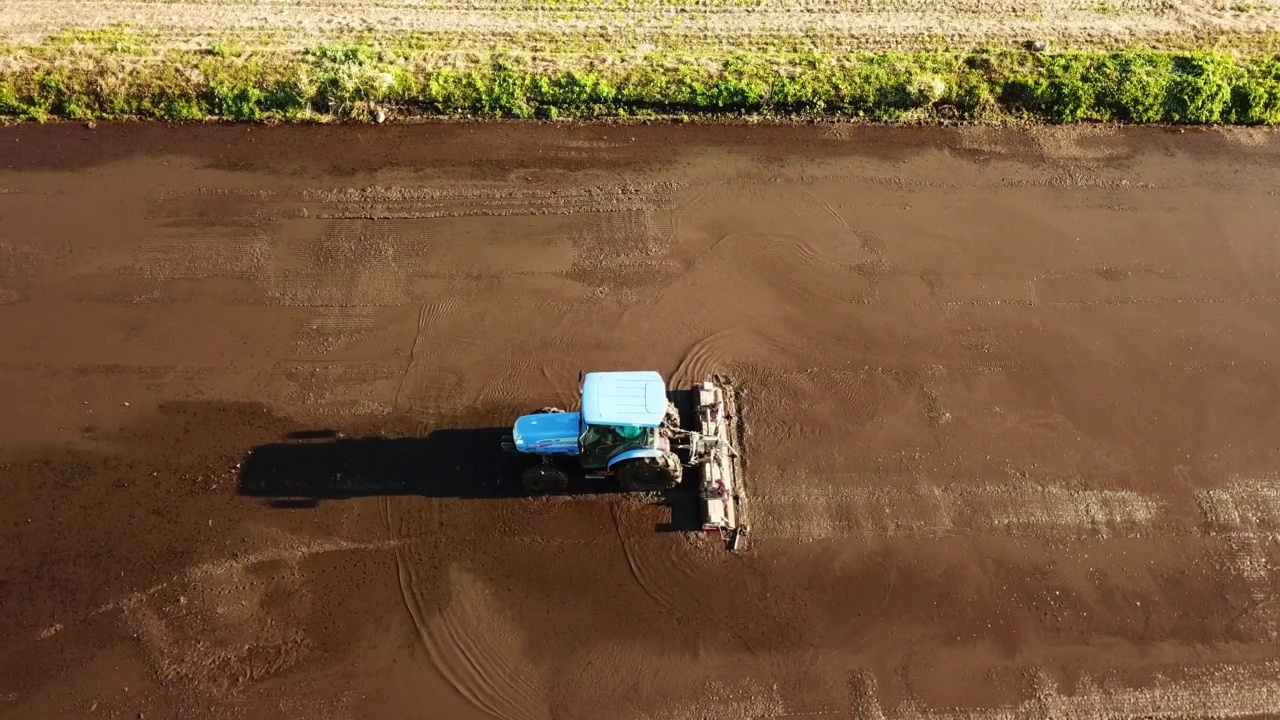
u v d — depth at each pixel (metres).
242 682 12.56
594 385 13.00
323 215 18.36
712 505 13.72
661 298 17.25
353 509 14.27
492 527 14.12
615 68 20.83
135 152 19.38
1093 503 14.57
